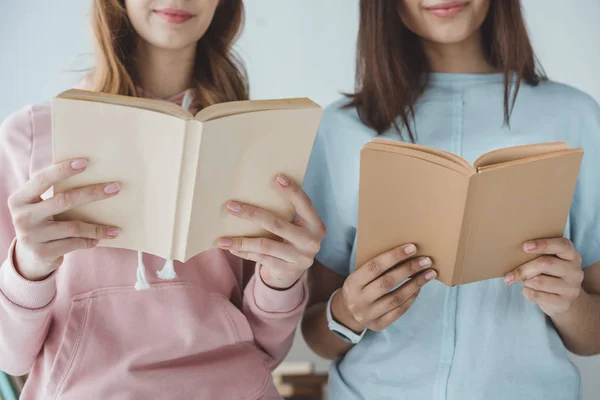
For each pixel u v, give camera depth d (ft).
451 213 3.84
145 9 4.20
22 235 3.53
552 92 4.79
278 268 4.17
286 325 4.62
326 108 5.11
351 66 6.59
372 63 4.85
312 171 5.12
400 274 4.20
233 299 4.70
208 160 3.50
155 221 3.69
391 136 4.86
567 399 4.58
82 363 4.12
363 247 4.33
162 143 3.46
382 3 4.78
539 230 4.01
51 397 4.09
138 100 3.41
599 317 4.63
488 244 3.94
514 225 3.92
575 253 4.09
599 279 4.85
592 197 4.72
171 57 4.53
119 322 4.22
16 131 4.26
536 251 4.00
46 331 4.20
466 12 4.53
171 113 3.41
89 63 6.20
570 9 6.48
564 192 3.91
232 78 4.93
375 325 4.54
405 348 4.68
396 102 4.82
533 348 4.56
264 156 3.71
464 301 4.60
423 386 4.59
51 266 3.78
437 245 4.04
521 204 3.84
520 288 4.59
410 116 4.86
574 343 4.73
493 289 4.59
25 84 6.34
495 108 4.79
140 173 3.55
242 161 3.67
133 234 3.75
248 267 4.87
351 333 4.78
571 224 4.83
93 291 4.21
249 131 3.56
